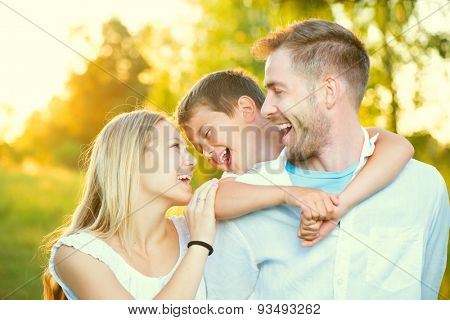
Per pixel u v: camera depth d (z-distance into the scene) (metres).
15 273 3.84
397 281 1.54
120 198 1.51
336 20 3.14
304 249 1.53
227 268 1.57
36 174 4.98
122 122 1.55
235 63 3.39
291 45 1.62
